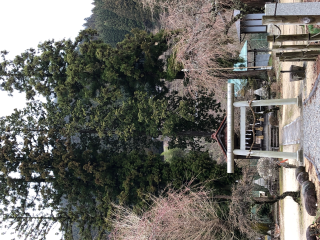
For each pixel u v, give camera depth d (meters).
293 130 11.05
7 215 18.62
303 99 9.37
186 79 17.19
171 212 11.07
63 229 18.47
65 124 18.80
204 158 16.97
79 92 18.84
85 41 18.91
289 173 12.34
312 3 6.32
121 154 19.00
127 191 17.52
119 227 12.43
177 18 15.01
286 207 12.23
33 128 19.55
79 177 19.59
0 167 18.73
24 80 19.34
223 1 12.93
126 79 18.61
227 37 14.96
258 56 18.69
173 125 17.52
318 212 7.86
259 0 12.45
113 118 18.34
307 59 8.29
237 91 19.44
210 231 11.43
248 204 12.68
